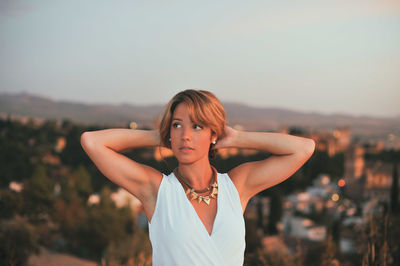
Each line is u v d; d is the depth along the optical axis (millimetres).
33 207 30891
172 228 1060
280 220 47438
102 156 1118
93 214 27000
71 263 21891
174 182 1138
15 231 14828
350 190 77812
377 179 81625
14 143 87188
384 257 2508
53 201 38031
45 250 24484
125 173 1129
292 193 79312
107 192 44688
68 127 110625
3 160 77750
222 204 1108
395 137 152375
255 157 57219
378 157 119938
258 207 46844
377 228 2791
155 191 1138
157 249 1090
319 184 88375
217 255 1048
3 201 26984
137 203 46938
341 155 109188
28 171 77312
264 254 5621
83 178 62344
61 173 79000
